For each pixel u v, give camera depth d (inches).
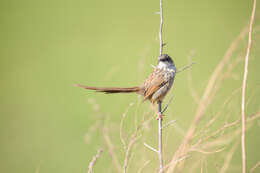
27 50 842.8
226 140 218.1
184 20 882.8
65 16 1027.3
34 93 658.8
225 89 366.0
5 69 761.6
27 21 994.7
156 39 320.5
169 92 370.9
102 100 554.3
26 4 1117.1
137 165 255.6
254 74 426.6
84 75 684.1
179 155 219.6
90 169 248.1
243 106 217.0
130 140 253.1
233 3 958.4
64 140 489.7
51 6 1108.5
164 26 855.7
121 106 481.4
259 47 262.5
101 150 256.4
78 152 450.9
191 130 223.8
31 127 546.6
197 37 740.7
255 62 429.7
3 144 494.3
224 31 757.9
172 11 968.3
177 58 607.2
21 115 582.9
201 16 895.1
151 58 563.5
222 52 624.7
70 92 657.0
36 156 459.2
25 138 511.8
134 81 610.9
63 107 603.5
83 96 633.0
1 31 936.9
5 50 836.0
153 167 251.3
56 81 686.5
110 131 277.6
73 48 826.8
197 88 334.0
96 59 739.4
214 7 954.7
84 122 534.6
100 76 672.4
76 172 411.5
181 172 221.3
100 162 300.7
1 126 550.6
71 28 936.3
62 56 785.6
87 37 882.1
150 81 350.9
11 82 699.4
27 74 726.5
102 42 823.7
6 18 1003.9
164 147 257.9
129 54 724.0
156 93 350.9
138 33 849.5
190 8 975.0
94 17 1014.4
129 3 1097.4
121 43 797.9
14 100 643.5
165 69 350.3
